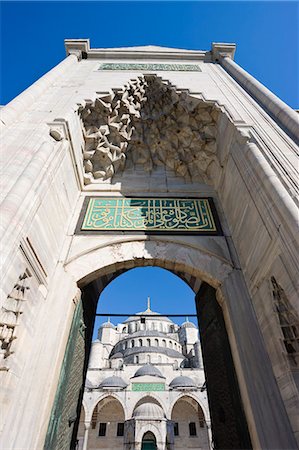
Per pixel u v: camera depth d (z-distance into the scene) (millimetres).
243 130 5367
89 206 6492
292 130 4992
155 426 31344
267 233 4156
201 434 34812
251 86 6816
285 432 3232
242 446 3660
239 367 4004
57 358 4035
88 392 36438
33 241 4145
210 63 8898
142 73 7871
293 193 3775
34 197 4152
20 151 4516
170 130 7559
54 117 5555
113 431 35562
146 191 7016
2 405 3254
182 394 36156
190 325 60812
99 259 5312
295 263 3346
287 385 3416
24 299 3809
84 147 6836
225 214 6305
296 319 3621
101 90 6766
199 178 7332
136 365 43938
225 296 4805
